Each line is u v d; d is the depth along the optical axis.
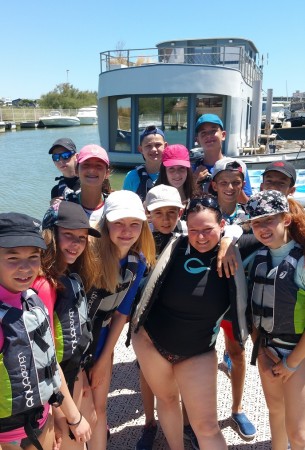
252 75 24.25
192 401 2.42
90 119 62.94
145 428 2.98
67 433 2.27
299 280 2.23
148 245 2.59
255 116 21.20
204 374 2.41
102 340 2.57
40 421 1.94
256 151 19.97
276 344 2.36
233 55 20.22
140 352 2.57
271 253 2.36
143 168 4.32
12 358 1.77
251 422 3.12
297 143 25.55
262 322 2.37
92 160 3.33
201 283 2.36
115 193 2.52
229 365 3.63
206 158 4.32
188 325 2.38
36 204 12.26
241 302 2.36
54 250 2.13
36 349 1.83
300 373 2.28
